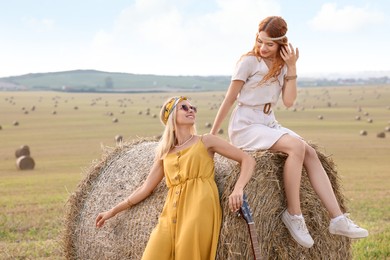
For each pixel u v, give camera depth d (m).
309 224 5.57
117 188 6.23
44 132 46.00
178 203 5.09
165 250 5.03
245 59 5.38
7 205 14.62
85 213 6.45
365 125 51.44
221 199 5.16
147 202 5.61
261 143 5.30
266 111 5.46
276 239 5.37
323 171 5.30
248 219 4.97
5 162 29.53
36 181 21.33
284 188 5.38
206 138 5.19
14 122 52.25
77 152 33.28
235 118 5.50
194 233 4.93
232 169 5.18
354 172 23.52
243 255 5.12
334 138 40.25
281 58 5.36
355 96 109.56
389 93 118.94
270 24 5.25
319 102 91.94
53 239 9.75
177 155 5.19
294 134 5.49
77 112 69.94
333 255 5.76
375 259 7.65
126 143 6.82
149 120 57.44
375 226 10.80
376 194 16.67
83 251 6.41
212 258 5.00
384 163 27.41
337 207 5.21
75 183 20.44
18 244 9.25
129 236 5.67
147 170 6.07
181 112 5.23
